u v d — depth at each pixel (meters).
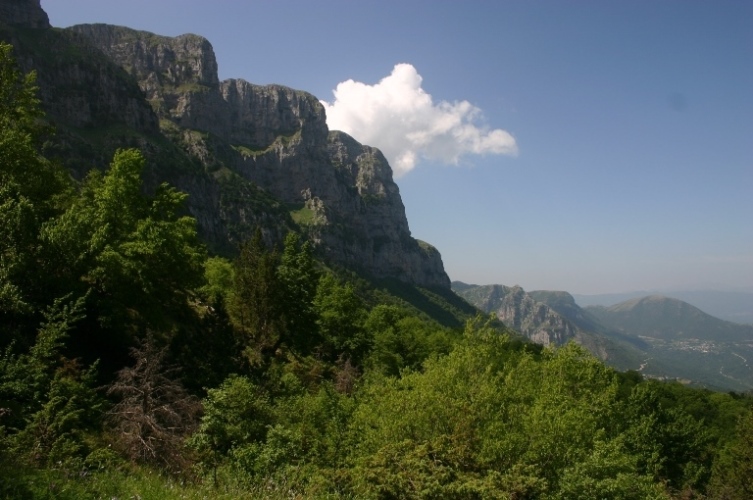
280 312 46.41
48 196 25.36
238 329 43.53
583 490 14.38
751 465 33.78
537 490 13.55
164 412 15.99
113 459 12.14
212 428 15.97
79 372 18.59
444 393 21.55
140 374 16.42
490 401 21.16
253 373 31.73
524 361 30.44
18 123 23.45
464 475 12.99
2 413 11.80
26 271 19.48
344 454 20.34
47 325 16.33
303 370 42.19
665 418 45.72
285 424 21.16
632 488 15.38
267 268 45.16
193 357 27.77
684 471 41.91
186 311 35.41
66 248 21.47
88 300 22.72
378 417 21.42
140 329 26.72
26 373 14.07
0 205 19.03
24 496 7.46
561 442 17.70
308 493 12.33
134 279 25.73
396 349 60.78
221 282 54.94
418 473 12.43
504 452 16.86
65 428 13.11
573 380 29.36
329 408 24.73
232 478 13.07
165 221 30.70
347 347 56.78
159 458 13.67
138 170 28.91
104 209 27.05
